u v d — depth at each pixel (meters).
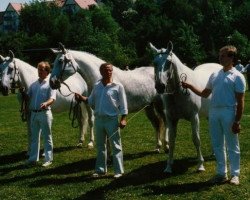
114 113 7.09
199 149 7.54
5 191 6.95
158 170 7.86
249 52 55.62
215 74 6.59
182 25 62.62
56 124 13.77
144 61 55.09
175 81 7.16
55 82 7.96
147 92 8.71
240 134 10.84
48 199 6.48
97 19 87.12
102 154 7.44
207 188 6.62
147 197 6.39
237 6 82.50
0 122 14.91
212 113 6.56
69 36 75.62
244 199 6.13
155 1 92.06
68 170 8.14
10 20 114.19
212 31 70.12
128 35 72.19
